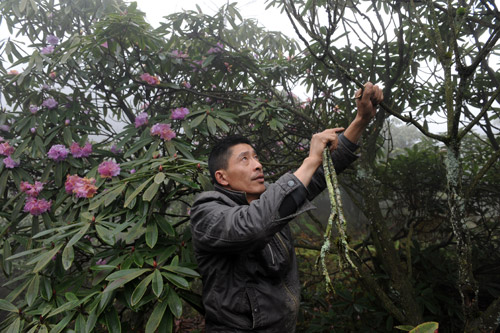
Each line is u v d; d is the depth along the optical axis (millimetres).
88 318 1038
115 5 2043
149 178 1260
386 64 1797
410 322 1501
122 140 1705
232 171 996
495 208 2578
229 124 2283
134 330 1324
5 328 1196
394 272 1576
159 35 2070
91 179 1475
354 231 4914
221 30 2197
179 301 1068
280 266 970
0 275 2920
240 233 793
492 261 2502
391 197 2854
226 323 935
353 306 2131
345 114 2359
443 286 2391
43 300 1259
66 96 1995
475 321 1008
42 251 1307
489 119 2078
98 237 1415
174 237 1362
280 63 2275
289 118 2318
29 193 1569
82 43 1758
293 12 948
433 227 2928
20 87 1924
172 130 1712
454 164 973
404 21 1844
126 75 1934
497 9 1245
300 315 2299
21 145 1650
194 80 2209
